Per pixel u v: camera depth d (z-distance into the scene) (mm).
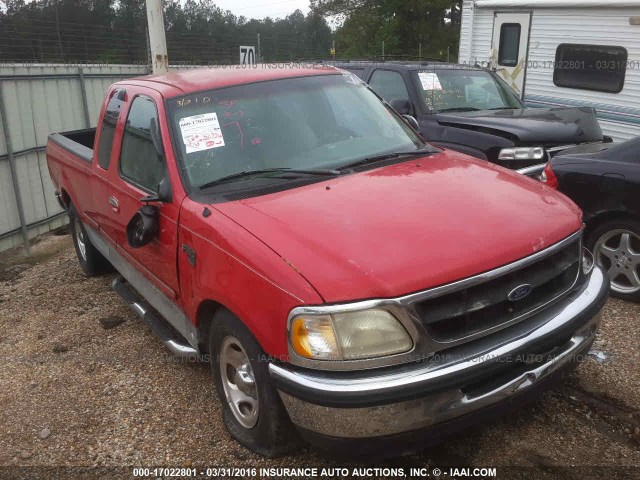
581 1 9094
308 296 2637
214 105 3887
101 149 4852
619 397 3629
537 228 2998
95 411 3932
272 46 33312
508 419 3475
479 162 3971
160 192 3627
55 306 5746
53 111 8773
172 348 3979
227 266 3043
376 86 8000
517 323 2887
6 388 4332
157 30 9500
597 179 4883
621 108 8969
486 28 10883
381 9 36156
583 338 3123
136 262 4375
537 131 6465
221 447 3441
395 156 3936
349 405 2582
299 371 2717
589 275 3330
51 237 8633
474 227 2934
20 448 3637
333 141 3947
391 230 2896
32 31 24938
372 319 2596
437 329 2688
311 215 3078
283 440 3078
